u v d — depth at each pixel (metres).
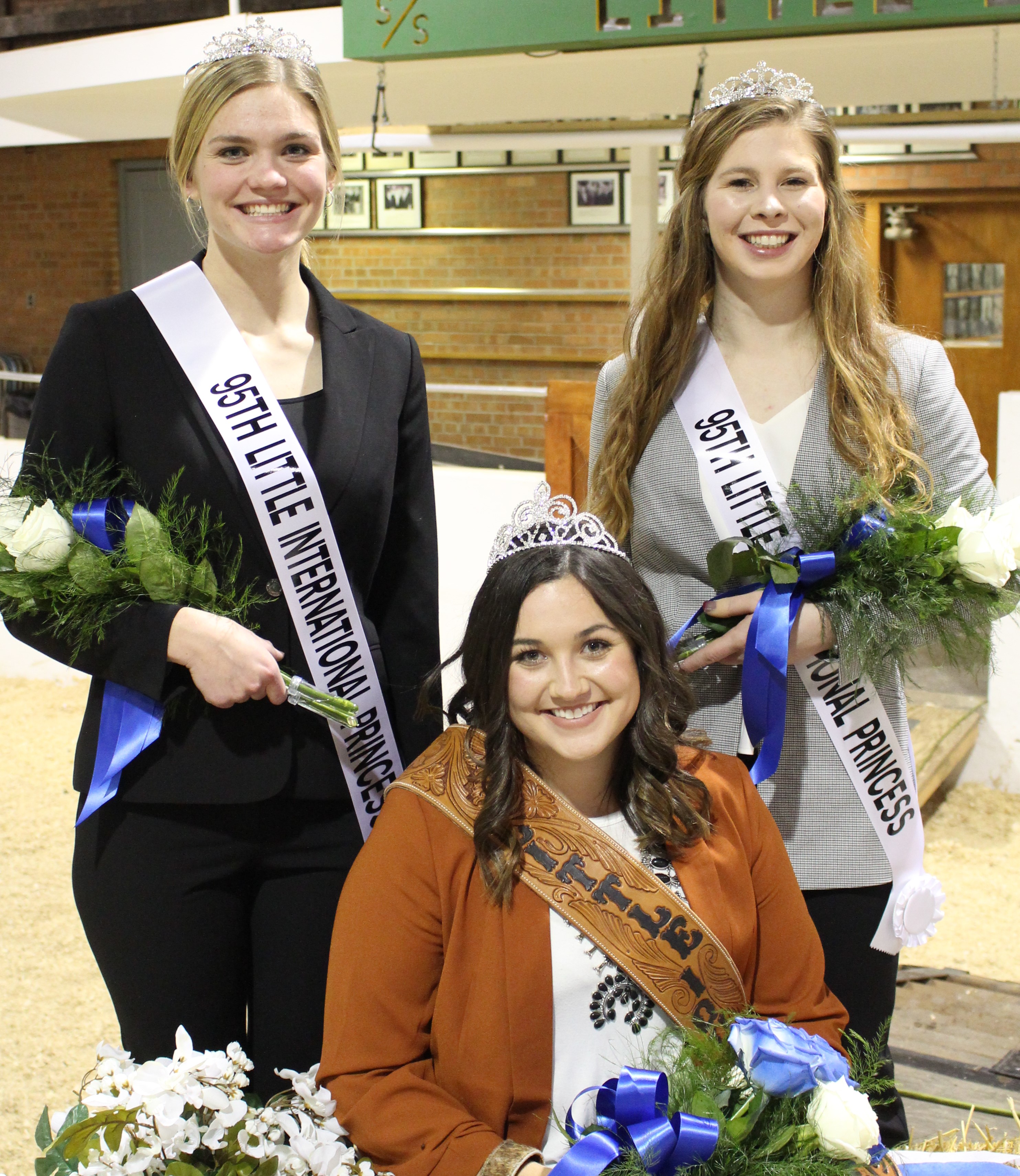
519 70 3.86
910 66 3.69
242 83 1.65
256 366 1.74
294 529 1.73
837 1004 1.61
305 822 1.76
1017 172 7.21
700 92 3.41
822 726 1.82
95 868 1.72
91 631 1.64
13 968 3.40
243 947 1.78
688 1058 1.37
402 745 1.90
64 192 9.81
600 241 8.63
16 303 10.17
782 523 1.80
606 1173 1.28
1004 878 3.84
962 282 7.59
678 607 1.89
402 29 3.59
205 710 1.70
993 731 4.46
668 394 1.89
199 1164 1.35
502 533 1.58
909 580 1.71
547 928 1.48
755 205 1.74
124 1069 1.37
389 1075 1.47
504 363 9.09
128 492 1.72
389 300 9.34
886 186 7.52
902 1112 1.87
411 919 1.50
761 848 1.60
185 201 1.89
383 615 1.92
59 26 6.41
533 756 1.58
